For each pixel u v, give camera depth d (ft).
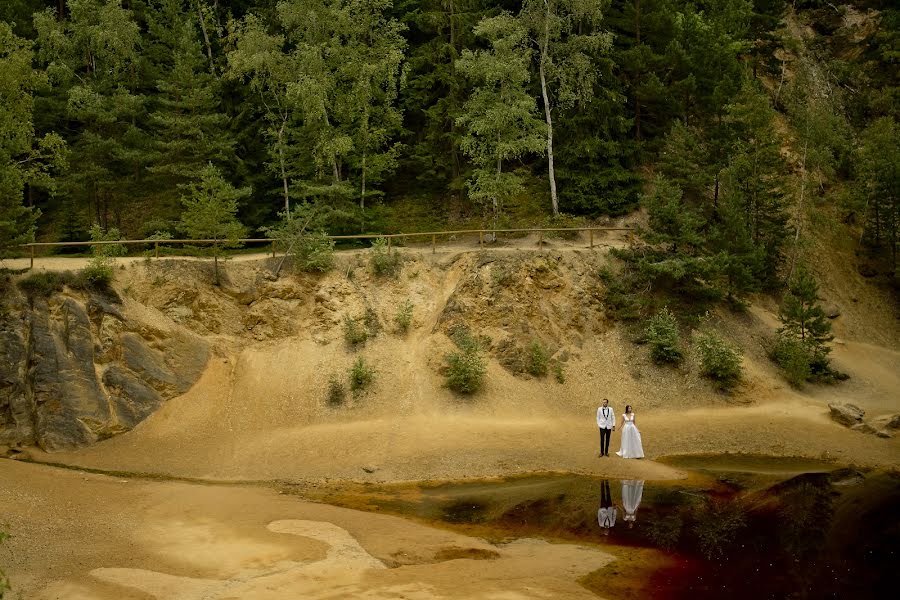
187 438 81.15
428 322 102.58
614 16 144.87
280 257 105.70
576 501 62.34
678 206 110.11
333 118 133.90
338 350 96.68
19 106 96.43
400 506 61.72
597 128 133.08
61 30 137.59
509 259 106.93
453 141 133.80
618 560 47.44
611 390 96.73
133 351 86.33
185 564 47.29
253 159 137.28
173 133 127.03
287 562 47.67
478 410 90.12
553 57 134.82
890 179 133.39
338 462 75.92
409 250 115.34
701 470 73.05
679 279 108.17
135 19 161.89
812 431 85.81
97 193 126.11
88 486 66.03
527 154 148.05
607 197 132.67
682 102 140.15
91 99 122.11
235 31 128.57
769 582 43.37
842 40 196.75
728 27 164.14
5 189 86.33
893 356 119.24
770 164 123.75
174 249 113.91
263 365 93.76
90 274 88.48
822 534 52.49
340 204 124.77
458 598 41.24
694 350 102.83
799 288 107.14
